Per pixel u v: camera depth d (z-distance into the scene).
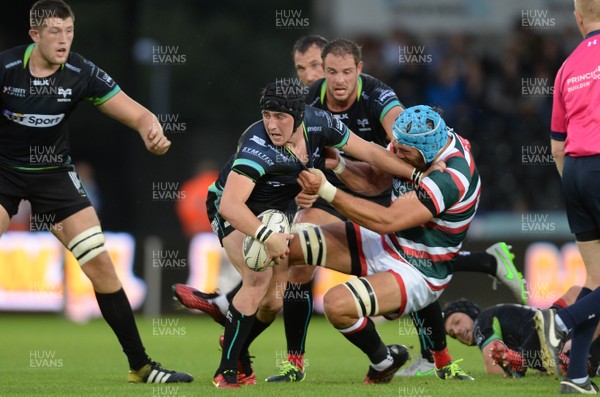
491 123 60.69
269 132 22.16
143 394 21.66
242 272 23.36
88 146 76.44
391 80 63.47
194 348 37.94
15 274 53.97
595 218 22.16
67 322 52.19
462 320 27.61
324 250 23.58
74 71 23.69
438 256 23.05
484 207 58.28
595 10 22.62
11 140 23.89
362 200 22.22
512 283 29.94
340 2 66.00
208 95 87.50
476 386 23.14
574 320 20.69
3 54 23.38
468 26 64.94
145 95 73.88
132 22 67.62
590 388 21.06
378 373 23.78
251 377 24.72
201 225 62.06
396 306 22.80
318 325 50.19
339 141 23.34
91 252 24.19
